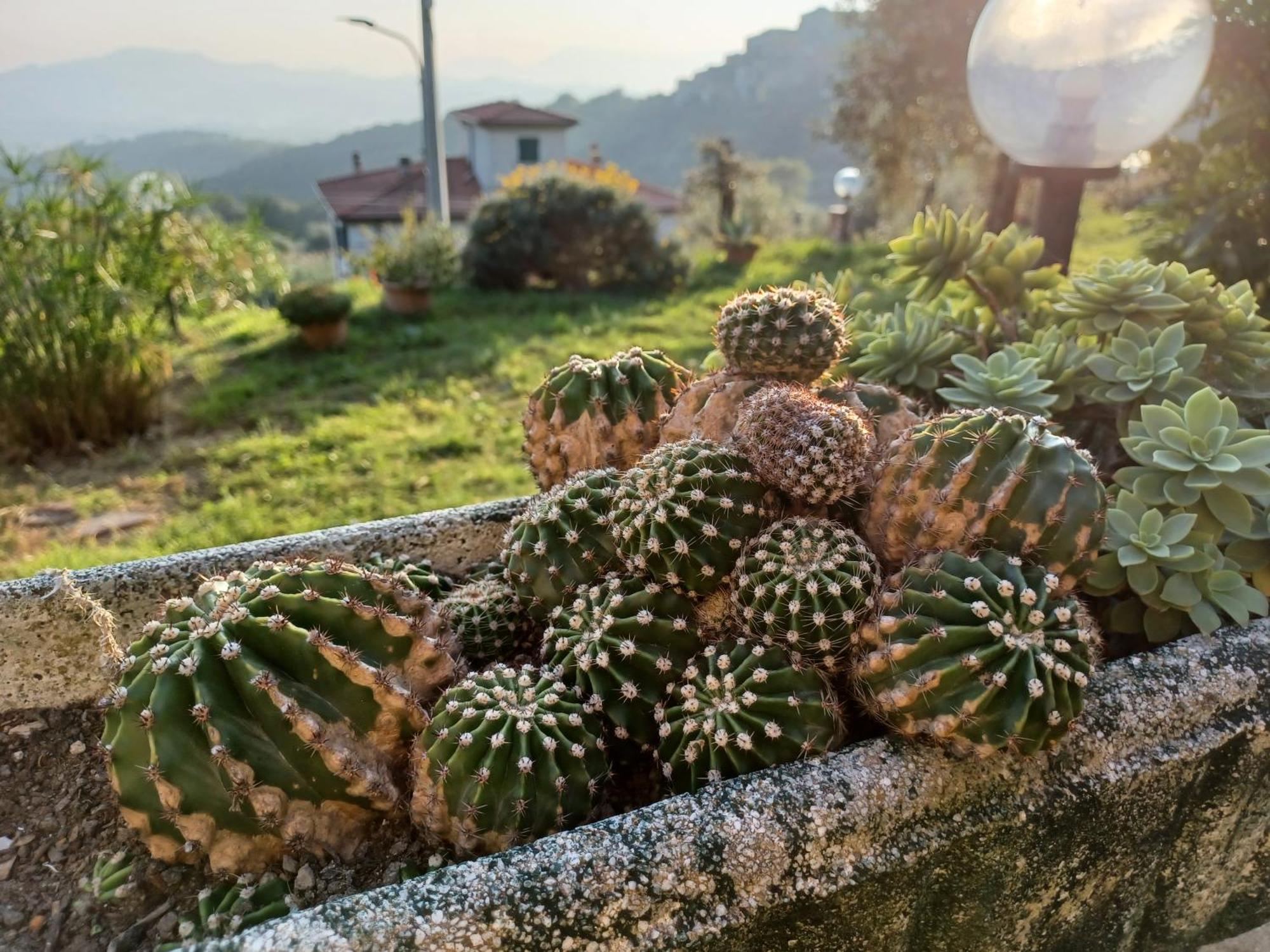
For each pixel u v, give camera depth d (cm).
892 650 126
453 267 921
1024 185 1323
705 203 1678
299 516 400
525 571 168
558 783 132
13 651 178
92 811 163
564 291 974
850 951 128
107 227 561
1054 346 217
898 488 148
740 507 148
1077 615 137
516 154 2698
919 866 125
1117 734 142
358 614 139
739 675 138
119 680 139
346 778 132
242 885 138
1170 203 514
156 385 532
